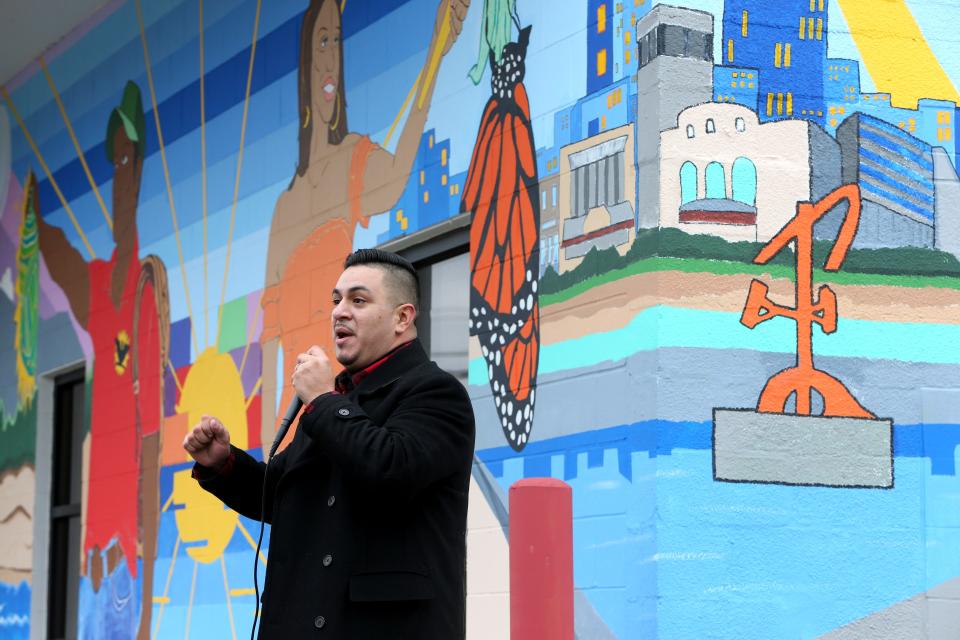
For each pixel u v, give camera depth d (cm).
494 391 613
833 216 542
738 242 530
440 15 675
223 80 864
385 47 717
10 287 1121
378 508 375
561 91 586
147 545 894
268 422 788
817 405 530
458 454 380
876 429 536
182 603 848
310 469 386
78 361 1008
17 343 1102
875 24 557
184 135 901
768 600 515
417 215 679
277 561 385
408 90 696
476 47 646
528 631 416
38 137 1091
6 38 1056
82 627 970
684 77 533
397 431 371
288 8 806
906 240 549
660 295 520
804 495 524
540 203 592
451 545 383
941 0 566
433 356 681
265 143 817
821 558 523
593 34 570
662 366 516
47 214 1069
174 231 902
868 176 548
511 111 616
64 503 1043
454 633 379
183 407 873
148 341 920
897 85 556
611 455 538
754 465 520
